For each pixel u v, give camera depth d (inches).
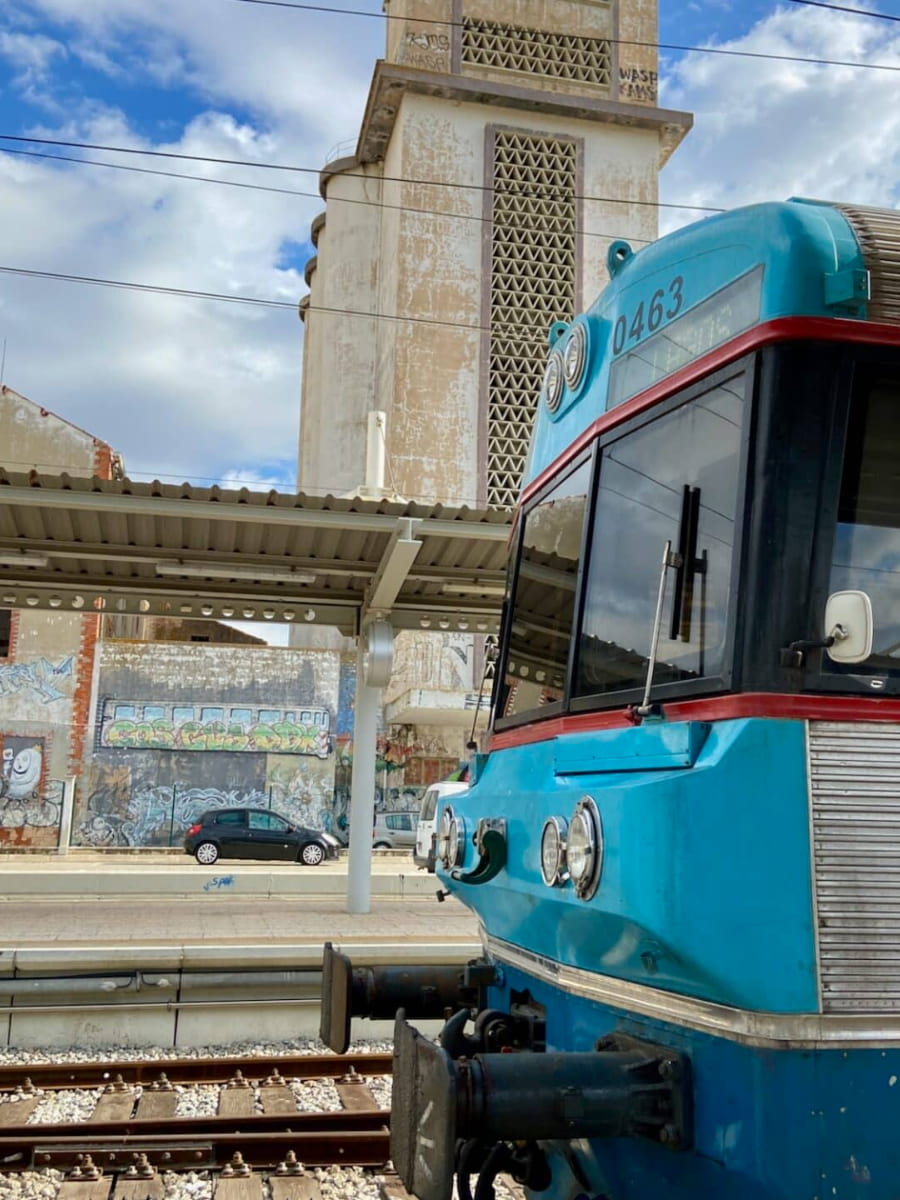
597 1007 132.8
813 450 112.4
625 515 138.7
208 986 362.3
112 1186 227.8
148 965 361.7
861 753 106.6
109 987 355.6
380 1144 244.5
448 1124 110.6
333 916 535.2
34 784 1227.2
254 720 1318.9
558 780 139.8
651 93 1612.9
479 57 1578.5
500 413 1502.2
